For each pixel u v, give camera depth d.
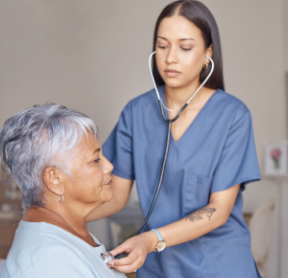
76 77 4.21
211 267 1.17
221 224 1.10
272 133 4.07
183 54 1.09
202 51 1.12
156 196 1.16
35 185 0.79
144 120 1.29
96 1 4.23
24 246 0.71
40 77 4.23
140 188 1.25
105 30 4.21
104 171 0.86
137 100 1.33
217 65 1.19
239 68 4.10
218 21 4.12
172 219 1.21
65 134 0.77
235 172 1.15
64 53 4.23
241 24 4.12
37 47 4.24
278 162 3.44
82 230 0.86
